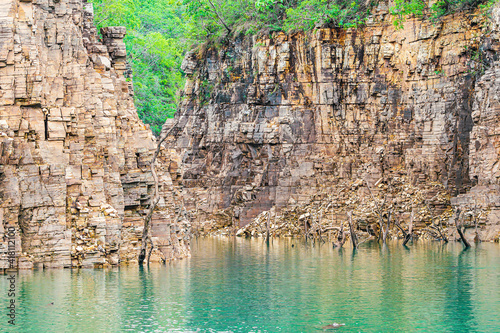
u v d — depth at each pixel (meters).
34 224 29.97
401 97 64.38
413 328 20.61
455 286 28.30
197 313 22.41
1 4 30.31
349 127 66.50
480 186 52.84
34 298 23.81
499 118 51.81
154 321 21.06
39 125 30.44
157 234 36.22
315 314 22.45
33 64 30.47
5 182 29.25
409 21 63.38
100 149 32.47
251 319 21.59
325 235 61.66
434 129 60.62
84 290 25.55
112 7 66.75
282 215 65.75
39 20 31.45
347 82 66.81
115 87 36.75
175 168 40.62
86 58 33.00
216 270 33.66
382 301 24.83
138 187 34.91
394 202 59.78
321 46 66.94
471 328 20.62
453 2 60.56
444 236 52.31
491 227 50.88
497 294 26.27
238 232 66.50
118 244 32.09
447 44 60.47
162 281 28.61
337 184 65.19
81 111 31.95
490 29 56.25
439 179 59.69
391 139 64.50
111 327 20.17
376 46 65.94
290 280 30.12
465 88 58.72
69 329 19.78
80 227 31.08
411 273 32.56
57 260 30.19
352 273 32.62
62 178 30.44
